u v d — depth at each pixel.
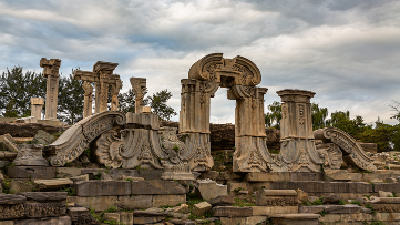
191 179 19.05
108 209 15.48
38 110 32.25
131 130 19.44
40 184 14.48
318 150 26.08
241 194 22.19
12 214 11.87
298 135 25.17
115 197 16.14
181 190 17.81
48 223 12.51
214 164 24.72
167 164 19.81
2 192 13.86
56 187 14.86
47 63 31.47
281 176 23.61
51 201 12.95
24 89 58.03
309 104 25.92
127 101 54.97
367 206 20.61
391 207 20.84
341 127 53.12
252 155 23.39
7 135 18.45
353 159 26.70
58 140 17.52
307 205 19.50
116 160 18.67
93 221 13.30
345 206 19.69
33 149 16.56
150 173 19.11
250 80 24.16
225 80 24.34
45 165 16.48
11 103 54.75
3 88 57.81
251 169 23.06
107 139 18.70
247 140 23.59
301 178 24.30
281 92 25.69
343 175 24.25
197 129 22.38
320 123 52.19
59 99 56.88
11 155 16.45
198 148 22.27
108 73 31.14
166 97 57.19
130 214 14.64
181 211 16.50
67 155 17.23
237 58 23.91
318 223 18.20
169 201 17.50
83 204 15.22
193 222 15.54
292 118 25.41
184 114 22.47
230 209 16.97
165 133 25.28
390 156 36.50
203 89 22.95
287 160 24.66
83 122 18.08
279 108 46.66
